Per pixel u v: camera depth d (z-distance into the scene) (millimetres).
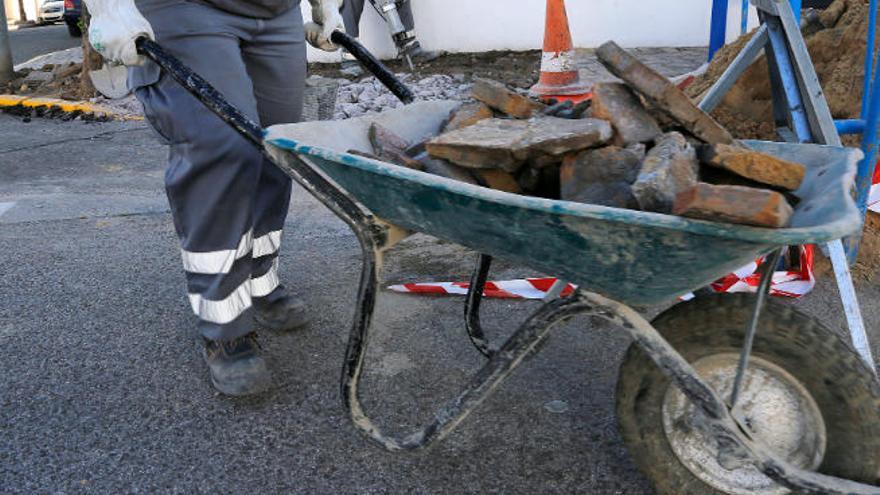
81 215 4914
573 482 2365
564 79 6188
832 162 1991
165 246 4348
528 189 2117
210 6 2602
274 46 2852
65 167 6082
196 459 2535
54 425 2730
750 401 2051
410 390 2869
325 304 3559
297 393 2873
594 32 8883
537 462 2455
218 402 2838
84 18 8133
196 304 2775
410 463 2475
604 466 2430
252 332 2887
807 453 2025
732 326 1973
